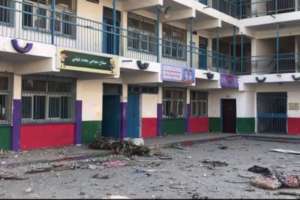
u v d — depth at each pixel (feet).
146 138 75.05
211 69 93.86
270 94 93.86
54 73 55.67
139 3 69.05
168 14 79.36
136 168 45.29
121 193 32.24
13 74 53.01
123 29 64.34
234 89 93.97
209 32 95.81
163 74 69.26
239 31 92.84
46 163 46.29
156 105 79.61
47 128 57.21
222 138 83.35
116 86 70.28
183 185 36.45
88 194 31.48
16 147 52.90
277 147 71.61
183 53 85.76
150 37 76.33
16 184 35.12
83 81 62.95
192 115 91.61
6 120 52.70
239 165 49.98
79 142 61.93
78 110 61.93
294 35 91.91
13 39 45.88
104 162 48.78
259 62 95.35
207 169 46.16
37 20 54.54
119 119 71.15
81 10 62.03
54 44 52.42
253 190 34.96
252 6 96.12
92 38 63.46
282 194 33.53
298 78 83.76
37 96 56.34
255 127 94.68
